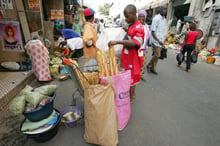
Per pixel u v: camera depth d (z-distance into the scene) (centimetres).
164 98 295
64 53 422
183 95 309
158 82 373
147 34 215
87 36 237
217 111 257
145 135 197
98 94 159
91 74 204
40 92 180
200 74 443
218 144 187
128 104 205
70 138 188
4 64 356
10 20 346
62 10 591
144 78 396
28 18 398
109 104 165
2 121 215
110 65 201
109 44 194
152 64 428
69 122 200
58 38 566
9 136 189
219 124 225
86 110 167
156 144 184
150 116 237
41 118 175
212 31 727
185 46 446
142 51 218
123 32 238
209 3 722
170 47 861
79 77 193
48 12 597
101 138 165
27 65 370
